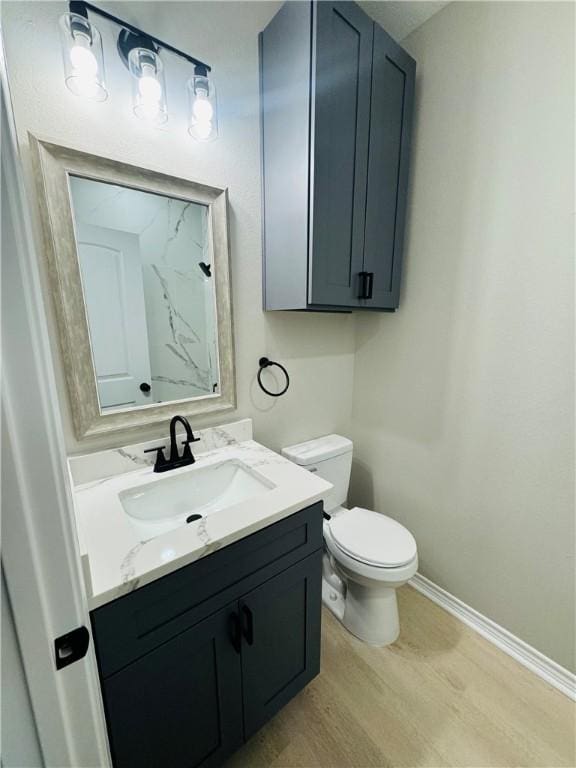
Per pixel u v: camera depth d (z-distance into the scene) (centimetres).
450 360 146
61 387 101
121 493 103
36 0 84
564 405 116
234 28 117
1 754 39
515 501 133
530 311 120
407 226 154
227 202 123
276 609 100
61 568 40
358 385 191
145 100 97
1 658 37
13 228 33
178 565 75
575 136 104
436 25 132
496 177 123
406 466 172
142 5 100
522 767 103
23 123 86
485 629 147
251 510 92
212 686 88
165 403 122
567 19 101
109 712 70
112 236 104
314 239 116
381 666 133
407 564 129
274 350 153
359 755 106
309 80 106
